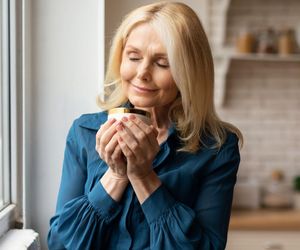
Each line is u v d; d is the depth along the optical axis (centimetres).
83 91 154
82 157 120
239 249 263
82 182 121
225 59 284
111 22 161
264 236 264
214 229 112
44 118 155
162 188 108
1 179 150
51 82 154
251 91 300
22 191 152
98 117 124
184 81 108
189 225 106
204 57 112
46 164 156
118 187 110
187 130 116
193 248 107
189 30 108
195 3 281
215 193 114
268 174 304
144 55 107
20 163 151
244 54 283
